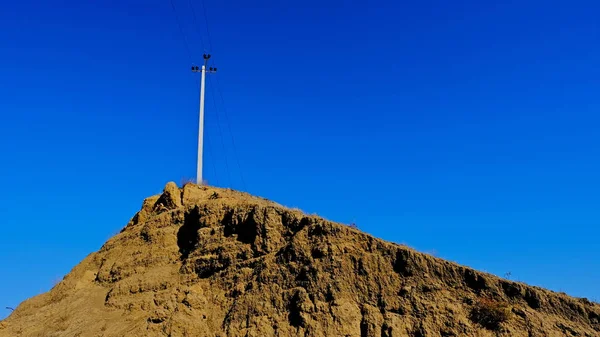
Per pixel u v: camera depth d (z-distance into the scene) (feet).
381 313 67.26
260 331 67.87
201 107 111.14
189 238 86.99
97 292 81.92
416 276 69.82
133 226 96.27
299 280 71.97
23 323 78.18
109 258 88.74
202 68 114.93
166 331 69.77
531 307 66.28
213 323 71.77
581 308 65.92
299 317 67.77
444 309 65.92
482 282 68.28
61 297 83.15
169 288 78.95
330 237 74.95
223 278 77.30
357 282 70.38
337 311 67.36
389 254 72.38
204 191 100.58
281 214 81.00
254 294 72.49
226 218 85.20
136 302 76.69
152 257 85.15
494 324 64.13
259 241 78.74
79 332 73.51
